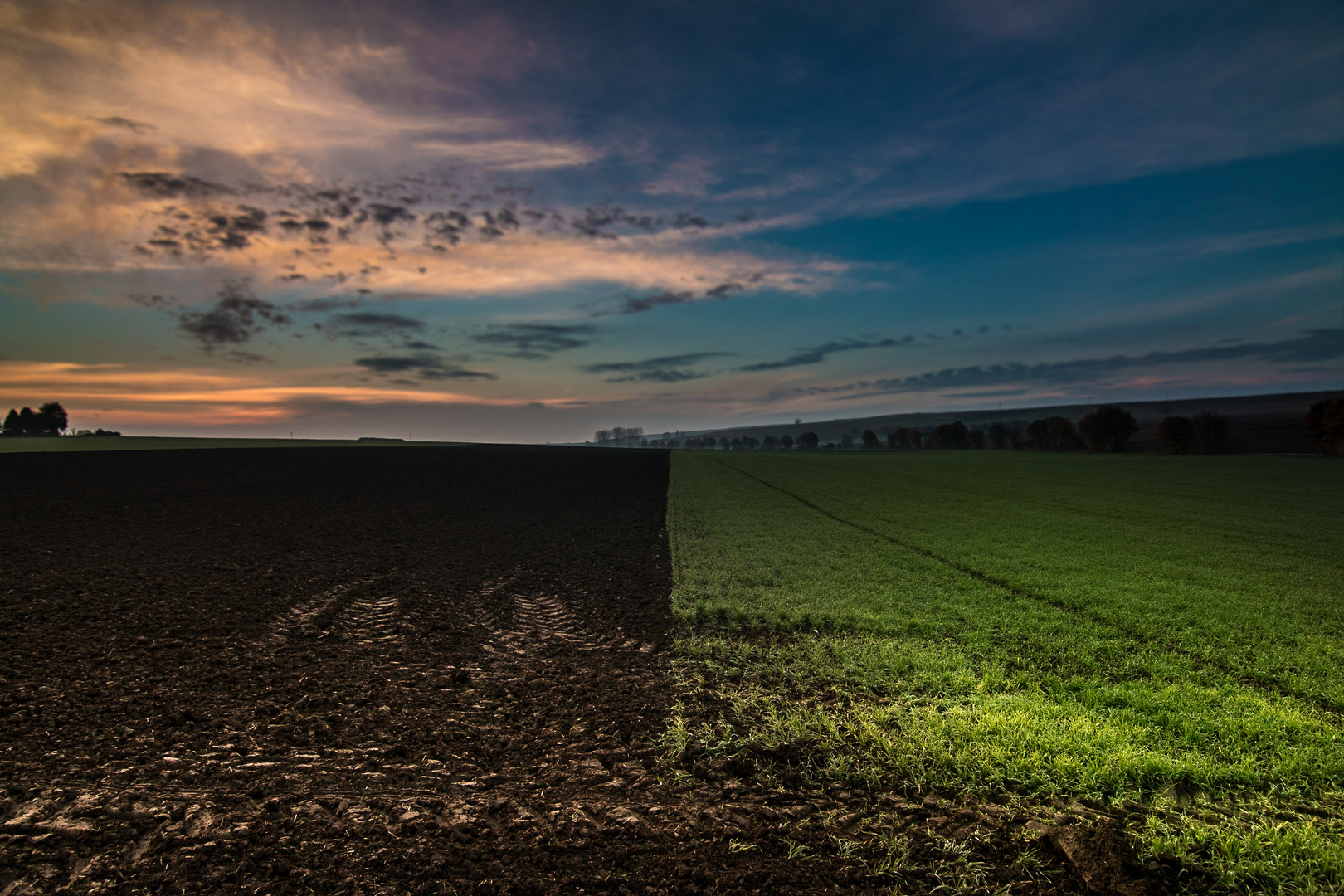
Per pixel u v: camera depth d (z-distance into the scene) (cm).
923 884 409
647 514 2495
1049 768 548
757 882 411
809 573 1409
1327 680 773
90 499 2423
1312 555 1599
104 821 468
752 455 8231
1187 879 416
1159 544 1747
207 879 404
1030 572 1409
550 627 1043
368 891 395
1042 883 410
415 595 1221
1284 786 525
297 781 535
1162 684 772
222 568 1375
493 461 5734
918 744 588
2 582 1192
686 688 771
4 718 648
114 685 743
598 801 509
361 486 3306
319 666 834
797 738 615
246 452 5388
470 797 511
